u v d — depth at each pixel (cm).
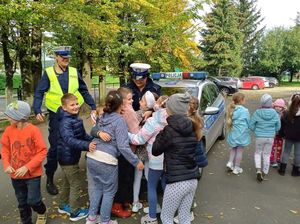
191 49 1466
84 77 1517
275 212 449
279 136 609
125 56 1280
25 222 396
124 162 427
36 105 455
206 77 730
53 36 1264
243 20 5122
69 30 1185
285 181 563
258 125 561
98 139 382
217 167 634
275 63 4741
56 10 1006
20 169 363
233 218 430
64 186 430
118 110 384
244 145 583
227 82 2592
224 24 4003
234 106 587
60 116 396
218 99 769
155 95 450
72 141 381
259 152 571
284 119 577
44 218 404
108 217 388
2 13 879
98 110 427
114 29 1168
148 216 404
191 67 1461
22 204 389
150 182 396
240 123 579
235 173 597
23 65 1309
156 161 385
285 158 584
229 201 482
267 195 505
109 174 378
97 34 1126
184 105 334
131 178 442
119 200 432
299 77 5456
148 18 1285
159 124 383
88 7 1112
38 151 374
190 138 329
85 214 427
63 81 462
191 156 332
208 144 631
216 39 3959
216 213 444
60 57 455
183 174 328
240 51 4272
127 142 375
